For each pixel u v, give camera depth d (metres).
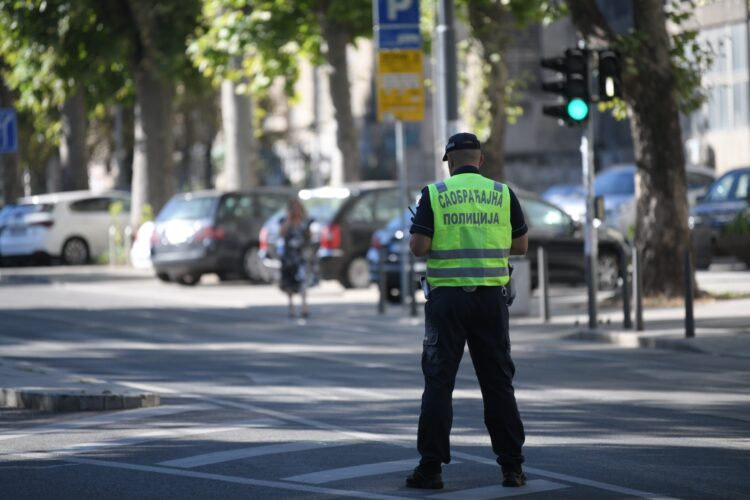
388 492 20.30
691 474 21.62
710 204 70.50
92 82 91.56
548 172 140.25
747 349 39.75
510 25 69.62
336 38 84.69
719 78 100.75
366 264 66.62
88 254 94.88
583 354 40.31
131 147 131.50
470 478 21.36
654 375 35.12
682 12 55.50
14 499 20.16
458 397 31.02
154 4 87.56
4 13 86.81
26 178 131.38
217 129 131.25
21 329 49.59
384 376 35.31
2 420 28.50
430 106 142.38
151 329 49.47
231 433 26.05
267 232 68.12
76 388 30.83
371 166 148.38
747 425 26.75
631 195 77.88
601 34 53.75
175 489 20.75
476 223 21.36
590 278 45.66
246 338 46.12
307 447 24.33
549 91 45.72
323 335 47.19
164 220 74.06
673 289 53.91
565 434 25.66
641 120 54.03
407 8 53.03
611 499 19.73
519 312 52.44
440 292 21.23
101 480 21.56
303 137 161.38
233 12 82.38
